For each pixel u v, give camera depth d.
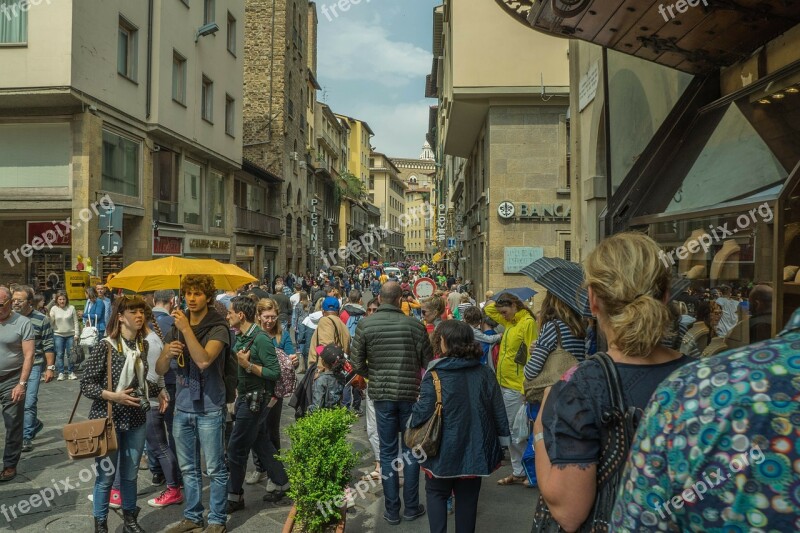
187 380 4.48
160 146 18.78
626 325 1.61
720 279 3.66
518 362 5.75
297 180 39.72
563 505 1.58
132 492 4.44
